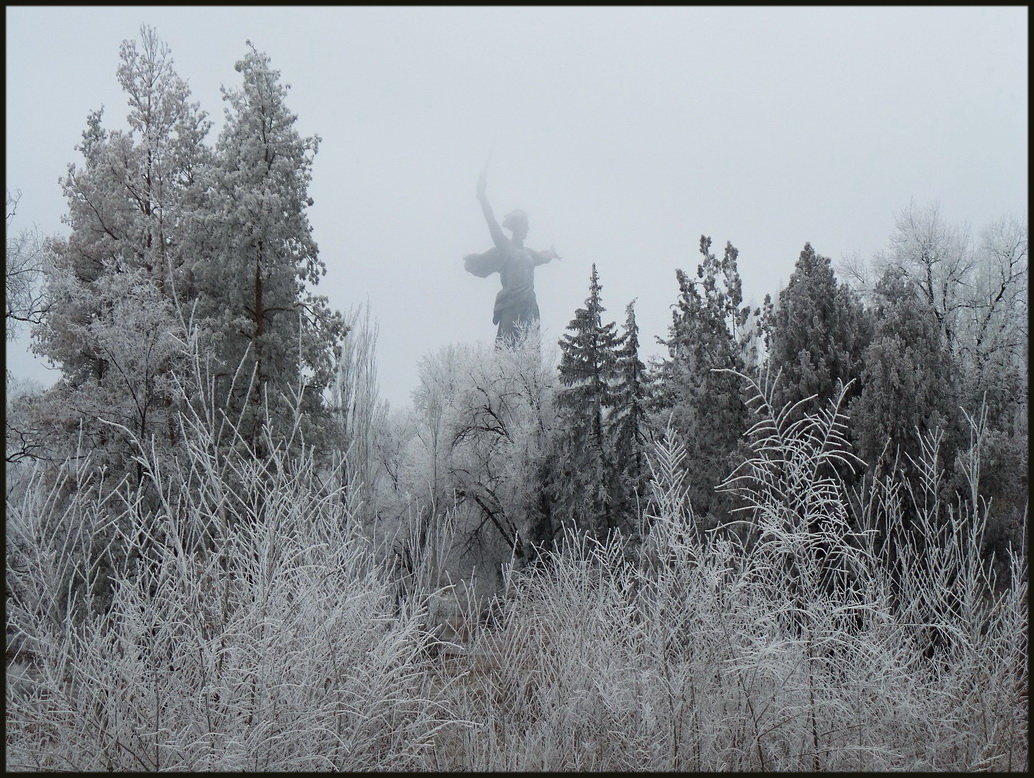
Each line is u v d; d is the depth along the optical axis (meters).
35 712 3.44
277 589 3.78
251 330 19.23
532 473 26.53
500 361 29.70
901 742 4.20
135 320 15.80
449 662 4.98
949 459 13.19
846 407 15.55
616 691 4.16
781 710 4.01
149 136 21.91
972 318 20.86
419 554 5.10
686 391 21.58
